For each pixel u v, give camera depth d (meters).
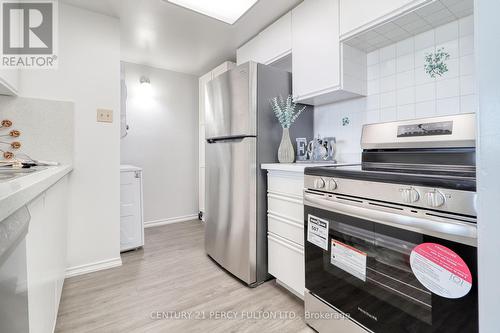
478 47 0.45
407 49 1.56
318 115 2.11
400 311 0.95
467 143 1.08
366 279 1.07
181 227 3.25
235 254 1.88
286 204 1.60
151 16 2.09
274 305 1.54
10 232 0.46
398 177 0.92
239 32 2.34
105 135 2.08
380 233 1.00
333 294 1.22
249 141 1.75
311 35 1.78
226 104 1.94
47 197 0.93
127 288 1.74
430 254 0.84
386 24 1.40
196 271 2.01
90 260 2.01
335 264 1.20
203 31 2.33
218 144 2.07
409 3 1.26
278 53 2.09
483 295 0.44
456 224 0.76
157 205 3.39
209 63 3.18
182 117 3.57
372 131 1.45
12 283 0.49
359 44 1.64
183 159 3.59
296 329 1.33
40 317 0.76
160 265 2.12
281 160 1.81
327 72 1.67
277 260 1.68
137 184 2.45
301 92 1.86
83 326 1.34
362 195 1.05
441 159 1.15
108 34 2.07
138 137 3.24
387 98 1.66
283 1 1.87
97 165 2.04
